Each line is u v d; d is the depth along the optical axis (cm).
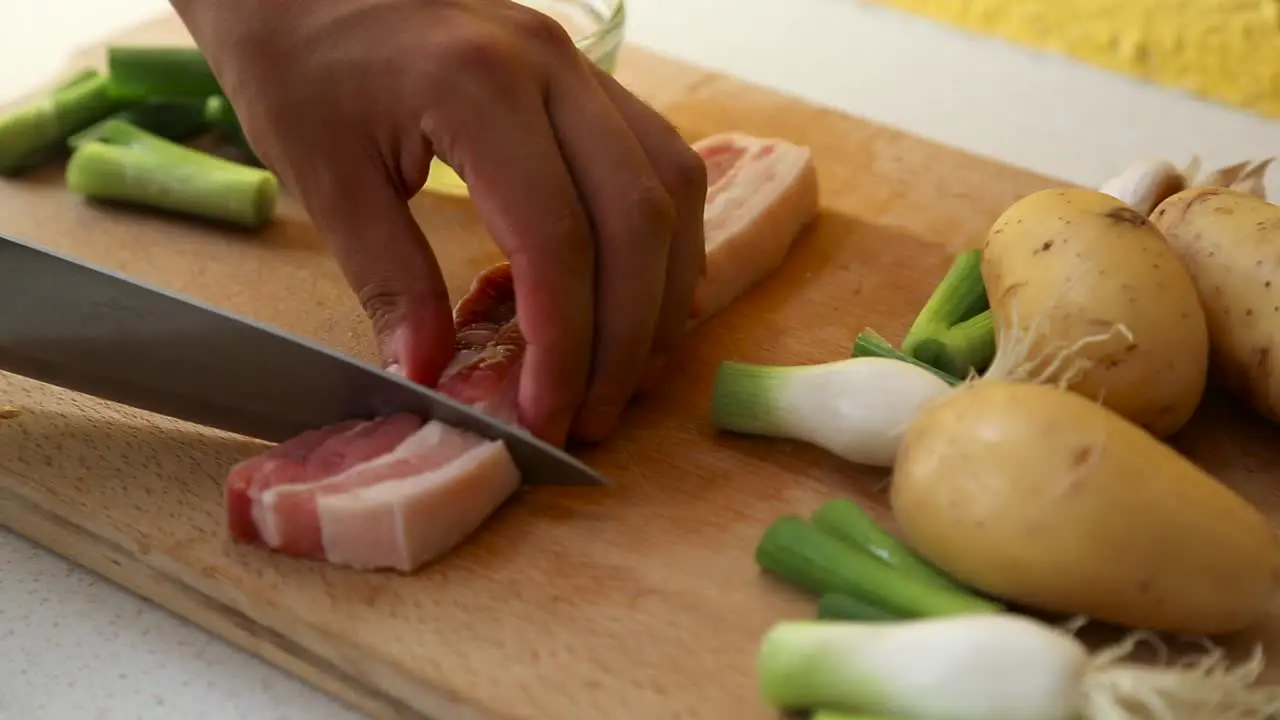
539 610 61
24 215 75
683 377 69
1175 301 64
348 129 63
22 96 80
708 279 70
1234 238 66
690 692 59
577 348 63
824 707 58
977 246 75
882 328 71
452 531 62
